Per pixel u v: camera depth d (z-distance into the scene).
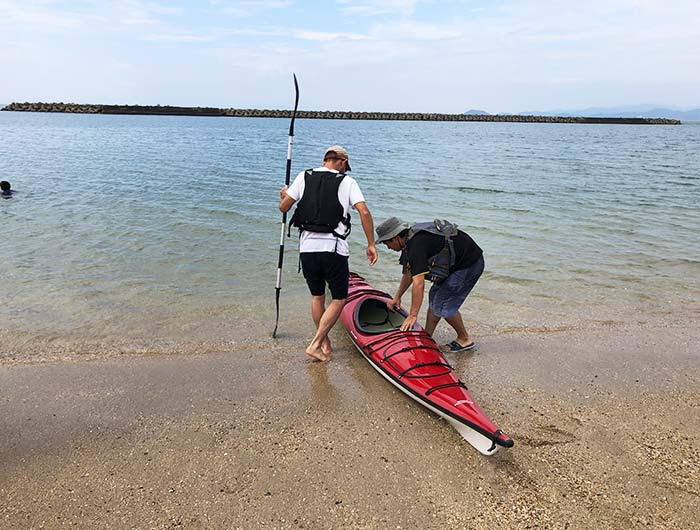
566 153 30.70
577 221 10.73
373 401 3.99
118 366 4.45
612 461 3.33
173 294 6.22
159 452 3.30
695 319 5.81
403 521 2.78
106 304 5.84
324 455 3.32
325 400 3.99
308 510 2.84
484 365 4.65
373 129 62.09
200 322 5.45
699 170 21.08
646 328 5.54
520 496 2.99
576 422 3.78
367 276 7.10
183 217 10.29
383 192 14.05
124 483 3.01
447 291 4.44
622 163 24.14
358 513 2.83
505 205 12.41
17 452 3.26
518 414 3.87
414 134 52.50
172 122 72.94
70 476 3.06
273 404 3.91
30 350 4.70
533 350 4.97
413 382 3.91
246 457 3.28
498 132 63.22
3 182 12.48
